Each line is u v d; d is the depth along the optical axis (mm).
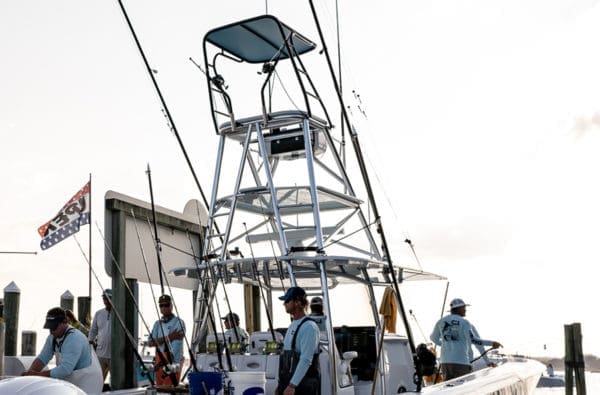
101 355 7762
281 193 5277
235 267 5016
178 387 4328
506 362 8102
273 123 5379
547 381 22562
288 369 4176
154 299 4617
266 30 5594
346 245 5582
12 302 8141
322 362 4582
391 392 5461
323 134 5594
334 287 5422
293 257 4668
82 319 9016
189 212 8242
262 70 5363
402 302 4906
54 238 6723
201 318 5168
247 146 5383
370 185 4922
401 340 5734
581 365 13898
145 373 4738
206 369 4969
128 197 6824
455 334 7035
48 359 4785
